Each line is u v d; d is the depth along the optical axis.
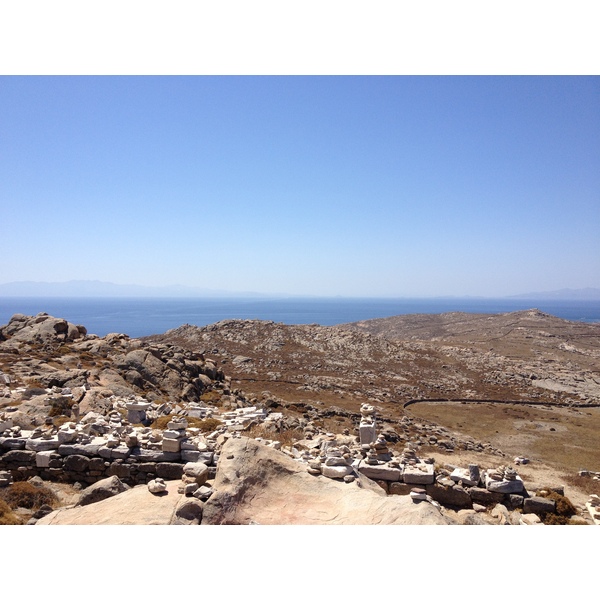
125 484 13.96
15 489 13.38
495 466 30.91
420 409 55.34
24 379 27.55
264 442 17.50
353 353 84.25
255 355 78.62
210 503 10.61
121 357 34.19
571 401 63.41
